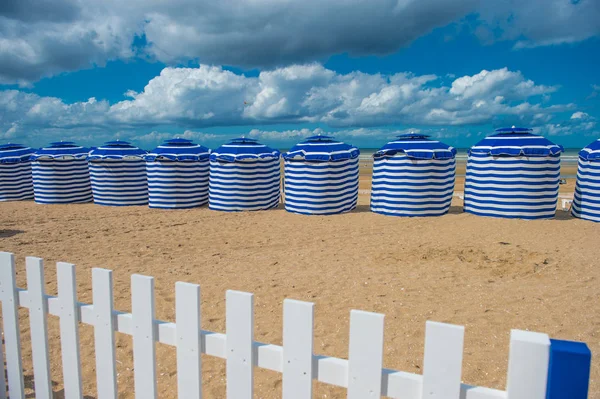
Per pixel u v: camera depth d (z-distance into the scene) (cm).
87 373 331
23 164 1512
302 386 185
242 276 577
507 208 1003
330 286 529
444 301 473
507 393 149
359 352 173
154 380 219
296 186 1139
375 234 879
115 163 1311
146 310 213
